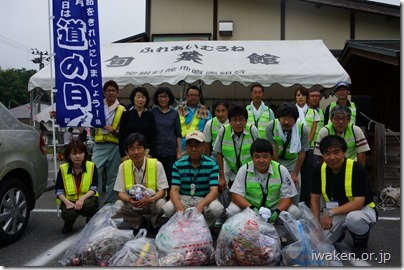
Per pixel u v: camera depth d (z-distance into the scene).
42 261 3.17
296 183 3.96
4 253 3.38
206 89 9.59
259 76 7.18
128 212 3.75
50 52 4.67
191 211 3.12
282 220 2.99
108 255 2.89
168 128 4.52
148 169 3.74
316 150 4.08
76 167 4.05
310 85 7.19
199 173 3.65
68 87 4.56
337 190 3.30
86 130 6.96
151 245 2.88
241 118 3.82
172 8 11.16
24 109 34.25
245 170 3.43
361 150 3.88
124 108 4.83
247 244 2.74
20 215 3.78
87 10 4.53
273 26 10.84
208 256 2.88
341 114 3.82
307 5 10.73
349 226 3.19
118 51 9.12
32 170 3.98
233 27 10.91
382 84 8.06
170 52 8.61
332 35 10.61
